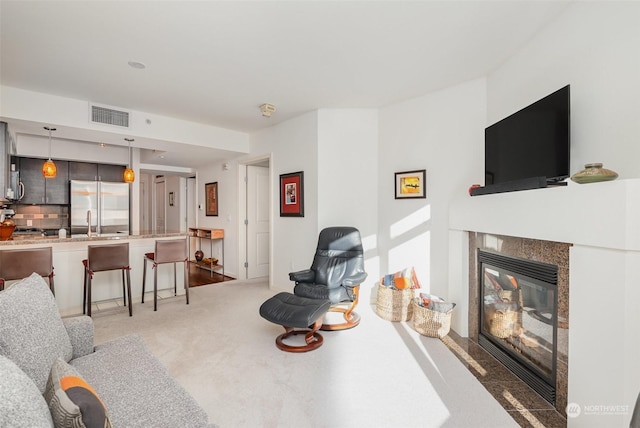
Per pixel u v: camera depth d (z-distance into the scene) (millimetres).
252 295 4414
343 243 3578
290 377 2223
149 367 1535
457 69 2916
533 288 2150
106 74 2967
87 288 3646
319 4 1997
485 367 2357
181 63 2775
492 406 1893
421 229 3537
